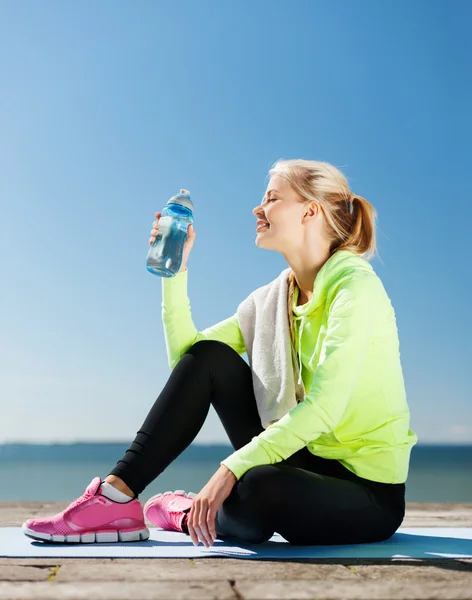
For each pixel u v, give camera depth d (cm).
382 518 169
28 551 156
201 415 174
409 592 115
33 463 5406
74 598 110
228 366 176
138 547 163
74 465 4962
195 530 152
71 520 167
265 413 175
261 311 189
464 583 123
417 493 2241
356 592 115
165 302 199
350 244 183
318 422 155
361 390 168
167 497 197
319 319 176
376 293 168
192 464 4522
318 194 181
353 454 170
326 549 163
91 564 142
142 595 113
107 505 170
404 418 174
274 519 157
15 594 113
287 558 150
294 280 192
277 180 185
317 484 159
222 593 114
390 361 172
